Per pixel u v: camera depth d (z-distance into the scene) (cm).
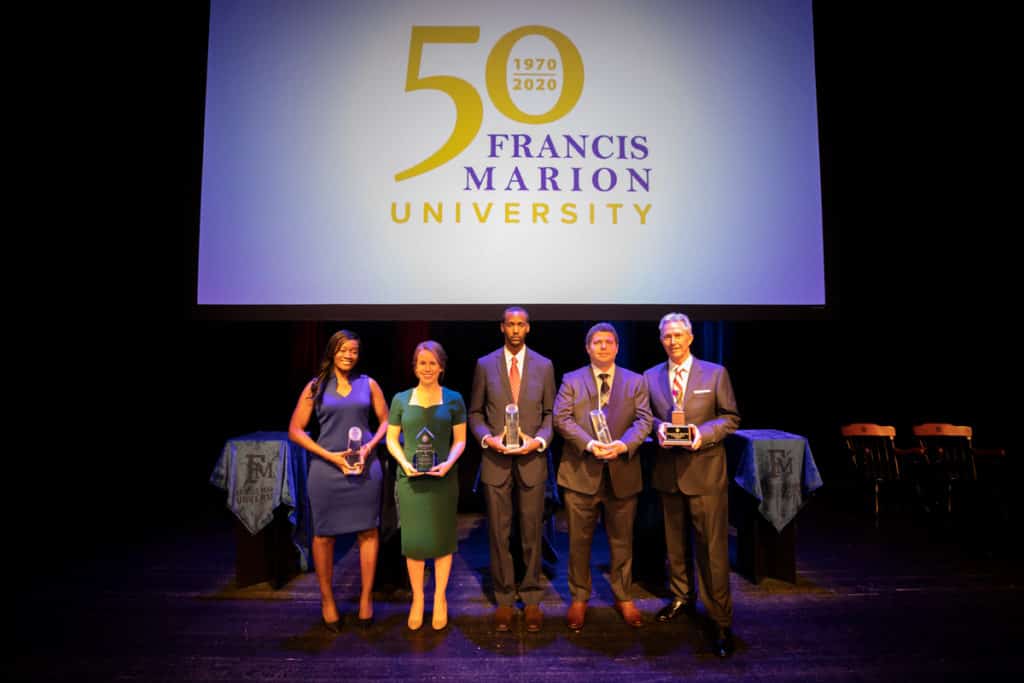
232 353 614
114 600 286
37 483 536
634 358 539
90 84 429
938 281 515
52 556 349
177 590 298
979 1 393
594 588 302
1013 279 480
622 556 261
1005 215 459
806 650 238
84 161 456
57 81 427
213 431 614
